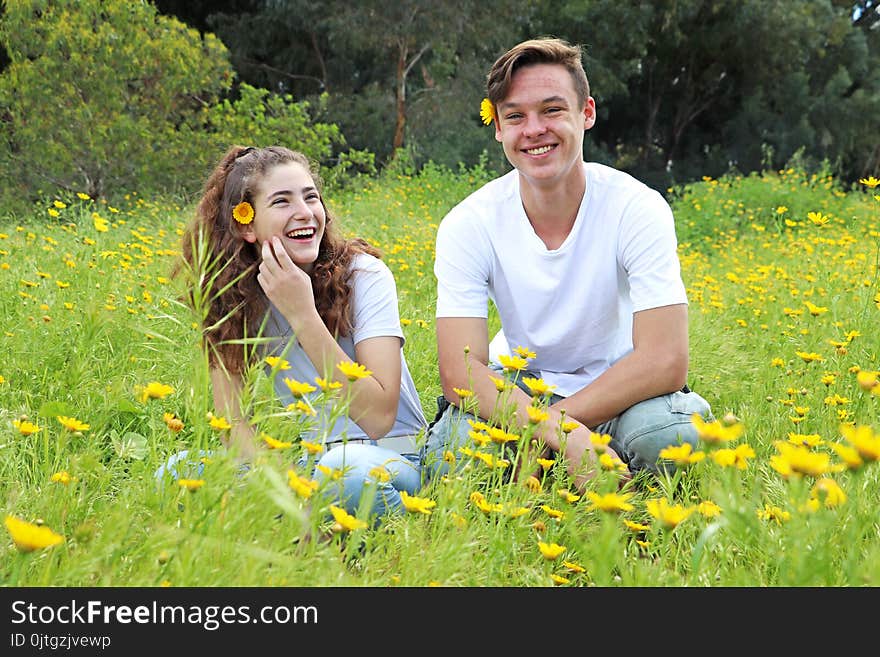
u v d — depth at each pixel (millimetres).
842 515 1321
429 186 11141
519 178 2320
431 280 4602
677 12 22016
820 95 23641
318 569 1234
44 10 10211
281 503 1145
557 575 1422
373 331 2105
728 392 3000
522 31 20766
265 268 1979
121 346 2658
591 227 2264
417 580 1331
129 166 10203
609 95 21453
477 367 2203
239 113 11766
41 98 9883
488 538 1444
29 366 2447
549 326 2322
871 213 7590
